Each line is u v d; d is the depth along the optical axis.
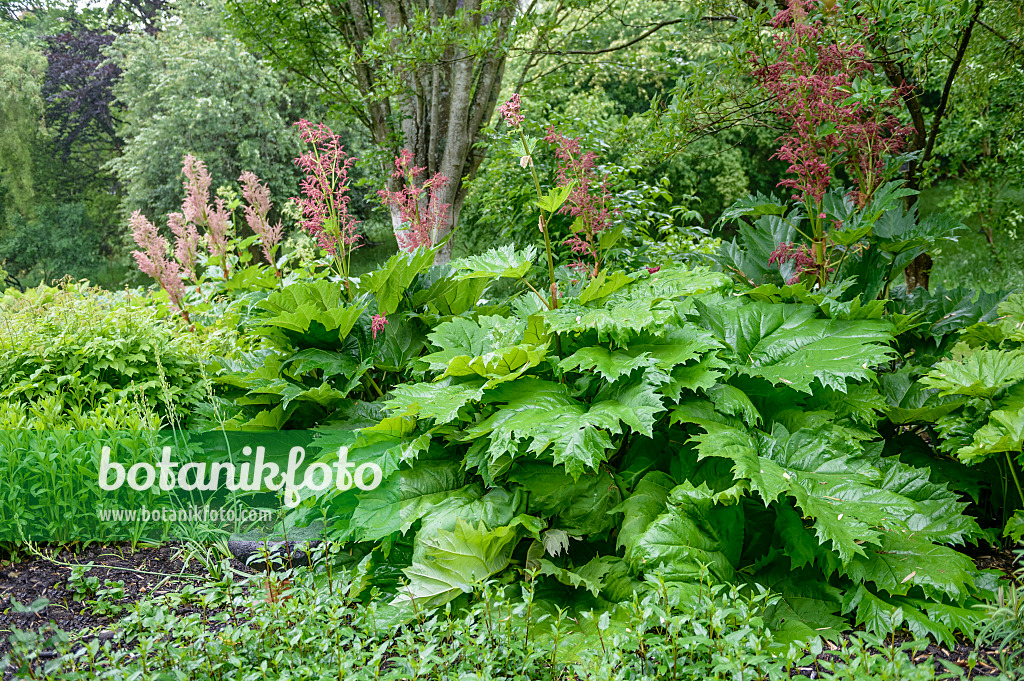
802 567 2.69
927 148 4.73
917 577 2.39
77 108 24.58
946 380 2.88
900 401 3.31
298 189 20.25
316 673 2.16
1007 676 1.97
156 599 2.44
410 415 2.95
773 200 3.78
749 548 2.81
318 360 3.59
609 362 2.83
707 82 4.42
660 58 5.04
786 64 3.30
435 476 2.97
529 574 2.48
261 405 3.81
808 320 3.21
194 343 4.63
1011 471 2.79
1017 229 9.52
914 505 2.48
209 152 18.92
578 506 2.80
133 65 20.58
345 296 3.96
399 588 2.68
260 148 19.27
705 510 2.56
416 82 7.65
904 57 4.53
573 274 3.82
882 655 2.11
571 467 2.47
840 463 2.71
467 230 11.16
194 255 6.16
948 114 7.26
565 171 3.20
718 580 2.42
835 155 3.41
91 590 2.73
